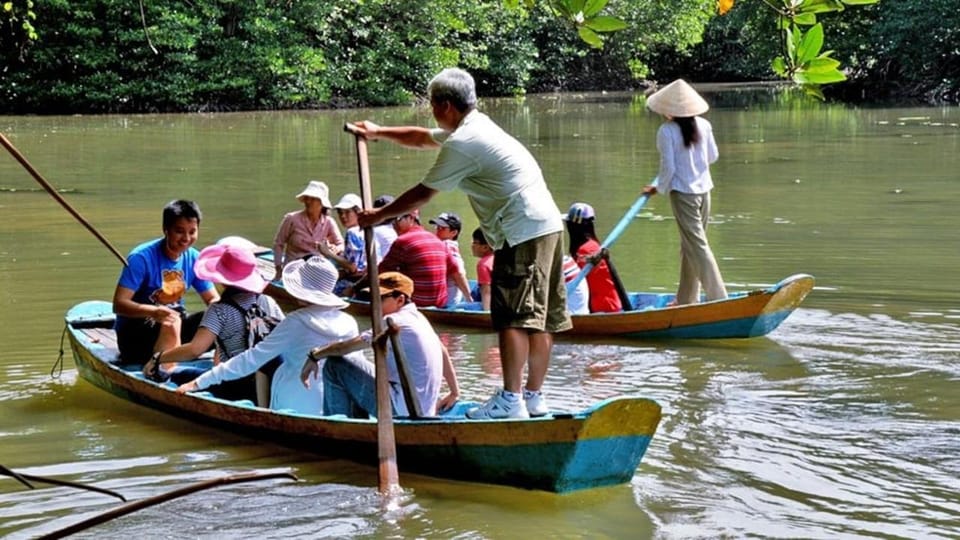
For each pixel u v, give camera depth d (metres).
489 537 4.86
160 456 5.93
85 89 29.67
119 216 13.29
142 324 7.03
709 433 6.09
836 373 7.16
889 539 4.77
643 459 5.73
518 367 5.67
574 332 8.42
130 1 29.66
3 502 5.27
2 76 29.52
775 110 29.91
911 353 7.55
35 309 8.90
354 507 5.21
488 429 5.33
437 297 8.79
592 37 3.50
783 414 6.39
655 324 8.18
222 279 6.43
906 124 24.77
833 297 9.11
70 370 7.47
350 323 6.23
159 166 18.23
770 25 19.83
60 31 29.23
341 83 32.38
